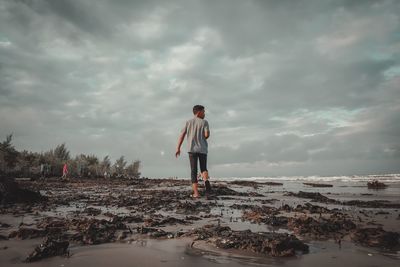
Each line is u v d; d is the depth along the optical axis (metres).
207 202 7.34
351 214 5.14
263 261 2.22
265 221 4.15
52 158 32.34
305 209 5.58
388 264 2.15
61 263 2.21
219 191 10.84
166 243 2.83
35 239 3.06
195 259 2.28
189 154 8.58
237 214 5.11
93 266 2.13
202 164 8.80
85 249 2.63
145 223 4.04
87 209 5.70
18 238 3.11
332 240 2.97
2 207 6.21
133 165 38.00
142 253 2.46
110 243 2.86
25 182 19.28
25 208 5.97
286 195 9.86
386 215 5.00
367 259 2.28
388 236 2.84
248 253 2.44
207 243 2.76
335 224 3.63
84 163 34.91
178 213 5.36
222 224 4.02
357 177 39.25
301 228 3.48
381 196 10.12
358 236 2.98
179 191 11.12
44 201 7.52
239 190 14.24
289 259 2.28
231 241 2.68
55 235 3.22
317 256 2.37
